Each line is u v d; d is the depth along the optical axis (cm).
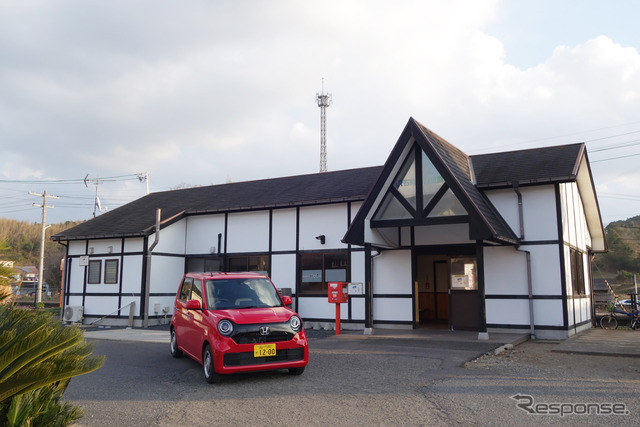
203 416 562
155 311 1678
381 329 1398
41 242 3403
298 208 1616
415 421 533
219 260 1764
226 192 1997
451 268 1370
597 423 525
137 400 640
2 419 405
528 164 1380
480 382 716
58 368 400
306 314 1555
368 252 1295
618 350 1002
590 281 1725
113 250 1773
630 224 7081
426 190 1224
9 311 449
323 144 4459
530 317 1251
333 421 537
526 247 1289
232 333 727
